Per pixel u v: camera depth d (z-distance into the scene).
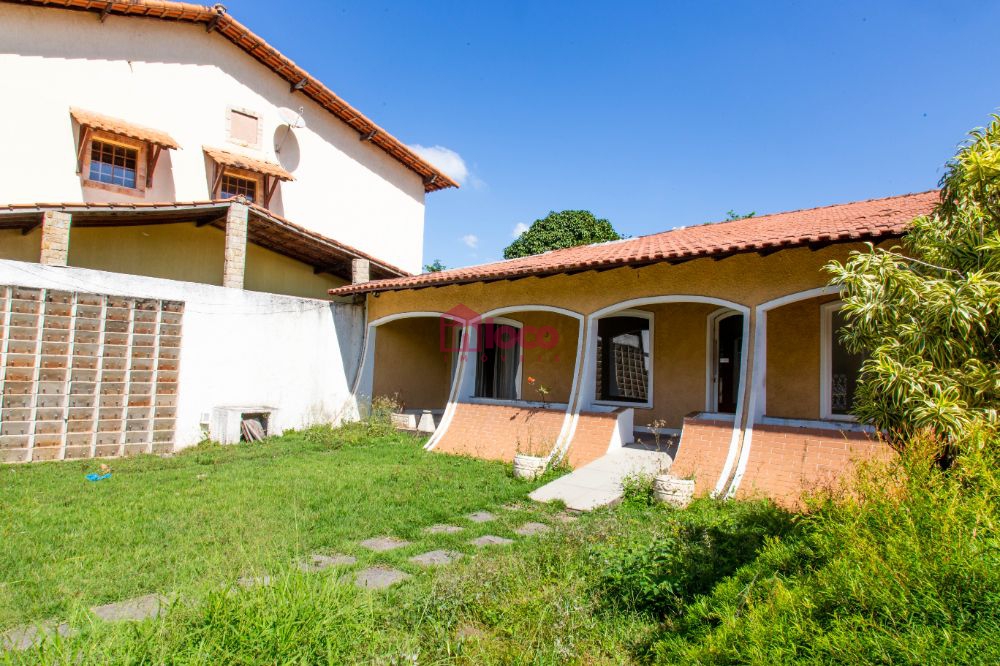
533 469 9.20
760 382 8.70
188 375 11.78
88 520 6.41
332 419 14.44
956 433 4.17
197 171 15.67
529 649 3.74
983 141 4.84
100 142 14.15
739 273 9.08
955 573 2.68
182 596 3.79
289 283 17.34
